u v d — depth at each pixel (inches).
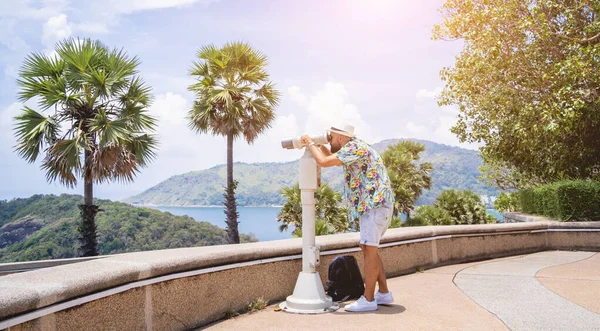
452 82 608.4
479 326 131.2
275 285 172.4
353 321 141.3
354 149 153.9
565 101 438.6
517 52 493.4
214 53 870.4
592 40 470.0
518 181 767.1
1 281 95.0
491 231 296.7
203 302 140.9
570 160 507.2
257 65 886.4
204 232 2228.1
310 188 164.9
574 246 332.8
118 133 553.3
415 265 241.9
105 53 604.7
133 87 604.1
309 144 163.2
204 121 862.5
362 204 153.3
